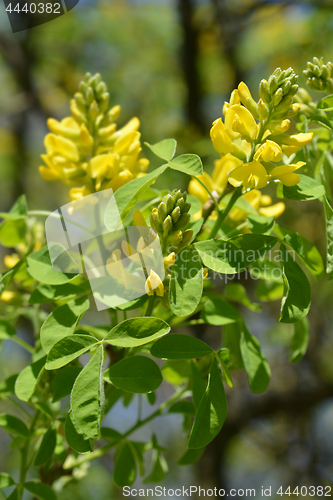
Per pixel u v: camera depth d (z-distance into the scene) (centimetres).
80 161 29
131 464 30
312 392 88
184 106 95
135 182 25
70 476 34
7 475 29
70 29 103
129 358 25
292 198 26
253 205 30
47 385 29
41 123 126
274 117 26
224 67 99
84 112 29
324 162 30
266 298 32
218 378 25
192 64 93
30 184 124
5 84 122
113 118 29
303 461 97
